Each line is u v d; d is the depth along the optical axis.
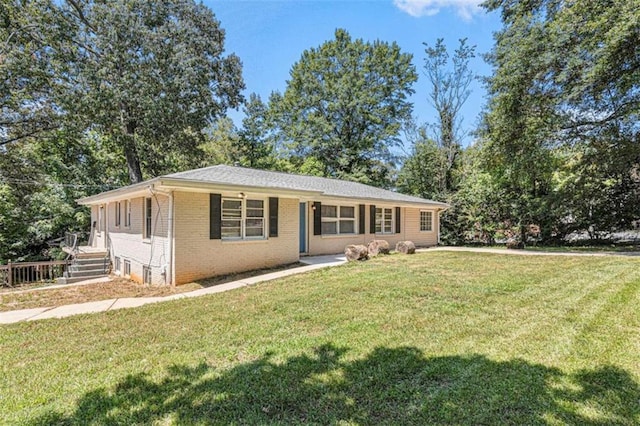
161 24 18.69
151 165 21.39
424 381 2.98
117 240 11.80
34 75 15.38
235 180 9.17
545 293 5.93
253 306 5.57
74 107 15.93
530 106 12.92
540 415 2.44
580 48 10.89
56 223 17.25
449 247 16.98
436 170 22.75
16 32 15.55
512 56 12.62
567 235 17.48
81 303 6.43
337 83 27.91
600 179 14.52
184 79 18.00
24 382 3.15
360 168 27.42
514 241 15.70
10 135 16.80
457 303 5.41
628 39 9.70
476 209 19.19
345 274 8.09
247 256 9.25
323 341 3.94
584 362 3.24
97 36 17.25
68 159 19.30
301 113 28.98
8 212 16.23
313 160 26.73
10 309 6.03
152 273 8.74
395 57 28.22
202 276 8.34
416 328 4.30
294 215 10.50
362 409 2.59
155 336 4.32
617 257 10.37
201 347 3.89
